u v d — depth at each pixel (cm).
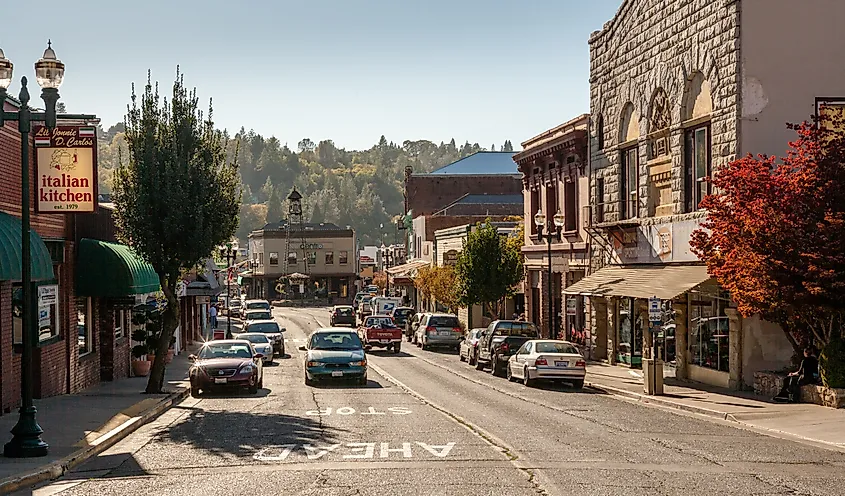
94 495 1246
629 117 3656
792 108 2769
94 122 2359
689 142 3122
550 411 2314
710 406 2331
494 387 3084
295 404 2497
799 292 2200
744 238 2275
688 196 3131
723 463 1487
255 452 1614
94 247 2872
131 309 3525
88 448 1633
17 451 1533
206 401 2648
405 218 10494
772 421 2053
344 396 2738
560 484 1285
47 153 2128
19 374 2333
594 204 3994
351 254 12525
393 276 9138
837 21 2788
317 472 1393
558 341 3192
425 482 1301
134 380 3275
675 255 3156
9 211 2278
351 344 3309
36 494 1272
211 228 2797
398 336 5144
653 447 1669
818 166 2258
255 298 12762
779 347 2709
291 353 5219
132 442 1794
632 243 3547
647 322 3522
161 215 2756
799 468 1445
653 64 3372
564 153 4372
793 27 2775
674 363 3353
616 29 3741
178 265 2788
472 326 6166
